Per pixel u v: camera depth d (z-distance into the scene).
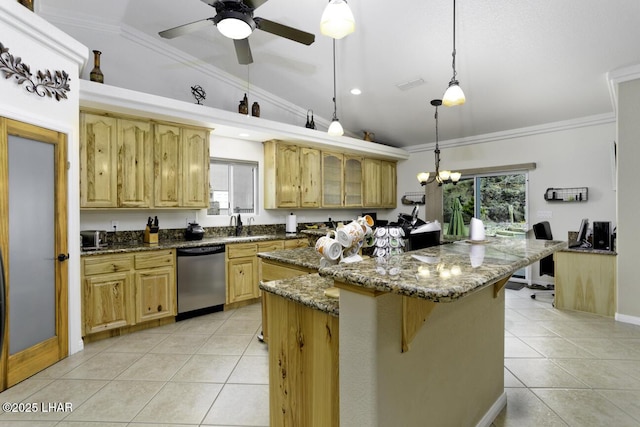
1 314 2.06
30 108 2.29
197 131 3.81
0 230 2.10
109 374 2.35
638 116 3.13
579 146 4.34
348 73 3.97
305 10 3.01
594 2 2.49
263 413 1.90
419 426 1.27
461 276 0.98
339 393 1.12
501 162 5.04
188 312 3.57
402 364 1.15
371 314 1.01
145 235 3.63
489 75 3.56
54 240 2.51
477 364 1.74
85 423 1.81
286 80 4.34
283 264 2.54
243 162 4.64
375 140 5.98
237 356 2.64
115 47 3.45
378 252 1.51
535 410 1.93
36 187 2.36
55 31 2.40
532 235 4.66
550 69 3.33
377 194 6.00
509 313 3.60
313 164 5.05
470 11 2.75
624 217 3.26
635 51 2.89
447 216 5.73
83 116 3.03
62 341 2.57
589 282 3.57
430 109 4.54
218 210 4.47
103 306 2.95
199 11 3.21
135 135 3.35
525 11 2.66
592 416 1.86
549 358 2.56
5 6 2.04
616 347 2.73
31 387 2.18
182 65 3.91
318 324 1.26
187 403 2.00
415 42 3.21
